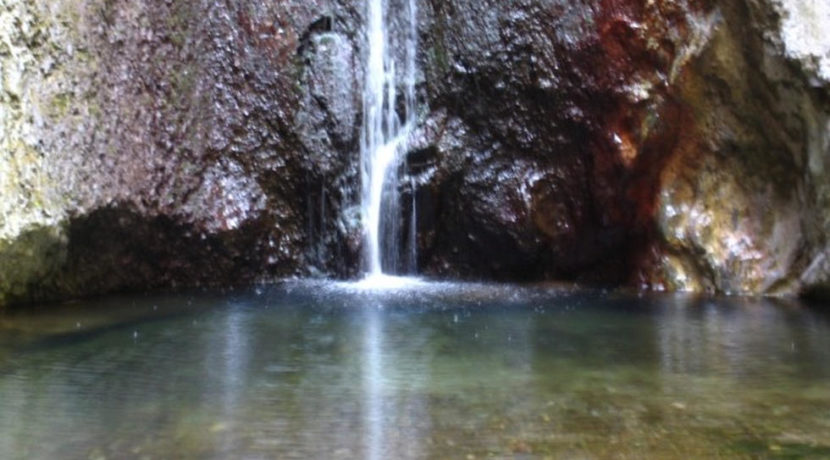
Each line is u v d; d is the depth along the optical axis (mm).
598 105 7957
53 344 5176
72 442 3203
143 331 5633
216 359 4730
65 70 6926
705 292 7734
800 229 7297
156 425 3436
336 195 8609
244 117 8312
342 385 4109
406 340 5273
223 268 8141
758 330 5629
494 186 8383
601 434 3250
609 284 8266
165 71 7777
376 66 8750
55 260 6812
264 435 3289
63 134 6805
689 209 7945
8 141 6406
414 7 8586
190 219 7840
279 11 8539
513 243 8359
